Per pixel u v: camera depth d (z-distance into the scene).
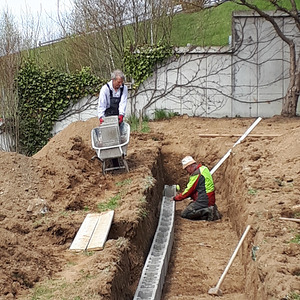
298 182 8.41
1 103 15.82
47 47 19.12
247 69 16.09
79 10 18.73
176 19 20.44
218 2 15.45
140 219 7.38
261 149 10.71
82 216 7.37
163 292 7.05
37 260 5.70
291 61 15.33
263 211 7.13
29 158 9.45
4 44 15.87
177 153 13.02
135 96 16.28
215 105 16.20
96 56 18.41
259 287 5.64
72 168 9.31
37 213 7.45
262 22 15.93
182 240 9.23
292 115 15.42
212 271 7.68
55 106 16.30
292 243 5.86
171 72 16.17
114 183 9.24
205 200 10.35
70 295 4.85
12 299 4.75
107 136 9.45
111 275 5.29
